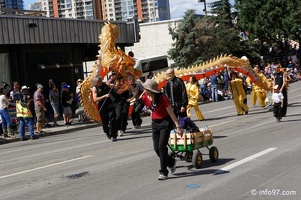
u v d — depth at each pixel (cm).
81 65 3278
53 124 2428
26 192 855
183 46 4884
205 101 3453
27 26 2736
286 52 5759
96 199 763
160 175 871
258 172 878
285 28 5622
